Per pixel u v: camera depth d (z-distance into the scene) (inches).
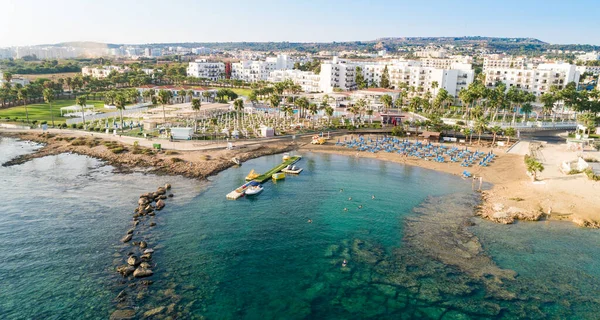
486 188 3730.3
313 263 2407.7
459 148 5265.8
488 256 2480.3
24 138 5565.9
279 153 5039.4
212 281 2209.6
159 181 3841.0
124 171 4138.8
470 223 2952.8
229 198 3427.7
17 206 3186.5
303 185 3823.8
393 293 2117.4
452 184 3863.2
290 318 1924.2
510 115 7667.3
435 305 2017.7
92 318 1892.2
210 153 4776.1
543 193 3467.0
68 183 3757.4
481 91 6451.8
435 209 3233.3
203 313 1941.4
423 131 6048.2
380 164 4591.5
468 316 1935.3
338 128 6407.5
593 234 2773.1
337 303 2038.6
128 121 6574.8
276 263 2402.8
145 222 2920.8
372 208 3255.4
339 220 3019.2
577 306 2006.6
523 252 2529.5
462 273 2295.8
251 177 3917.3
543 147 5177.2
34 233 2721.5
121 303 2001.7
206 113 7101.4
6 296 2049.7
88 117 6761.8
